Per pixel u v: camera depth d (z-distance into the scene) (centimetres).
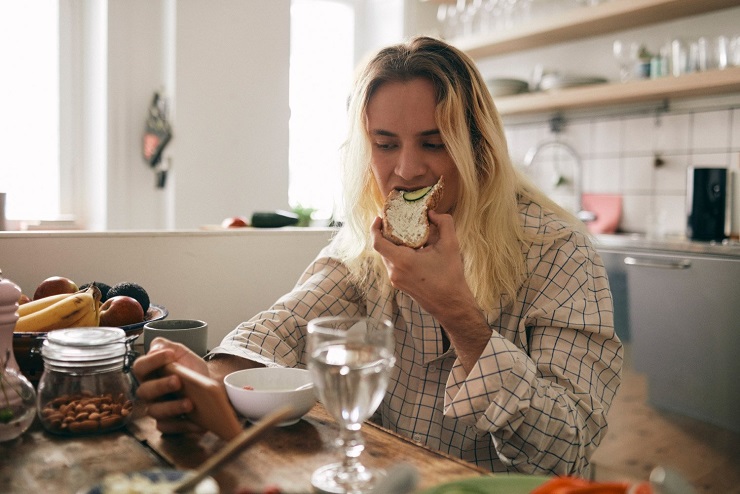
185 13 308
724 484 225
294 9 377
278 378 91
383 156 112
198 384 75
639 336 252
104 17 305
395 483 50
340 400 65
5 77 309
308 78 382
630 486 52
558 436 88
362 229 125
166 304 168
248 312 181
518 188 127
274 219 198
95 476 67
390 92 108
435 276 92
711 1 267
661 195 302
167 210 318
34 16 313
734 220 247
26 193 317
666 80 271
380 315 125
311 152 383
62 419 79
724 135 280
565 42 340
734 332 222
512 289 114
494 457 113
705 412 231
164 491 52
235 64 324
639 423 253
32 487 65
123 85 311
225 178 324
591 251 114
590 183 331
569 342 102
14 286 85
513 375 86
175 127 308
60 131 322
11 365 86
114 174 312
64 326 103
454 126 109
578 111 334
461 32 379
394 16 382
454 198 115
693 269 233
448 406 89
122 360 85
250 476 67
